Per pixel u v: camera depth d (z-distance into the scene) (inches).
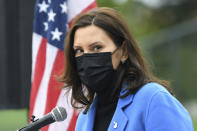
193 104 1352.1
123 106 253.0
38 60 396.2
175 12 1851.6
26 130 263.6
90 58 254.1
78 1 395.5
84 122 294.7
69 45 273.0
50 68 386.6
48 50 388.2
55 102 380.8
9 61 532.1
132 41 260.4
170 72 1373.0
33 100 391.2
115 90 260.8
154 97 243.3
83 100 286.8
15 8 526.6
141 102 245.9
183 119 241.6
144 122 242.7
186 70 1373.0
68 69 281.9
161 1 1845.5
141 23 1774.1
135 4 1723.7
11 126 849.5
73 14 395.2
